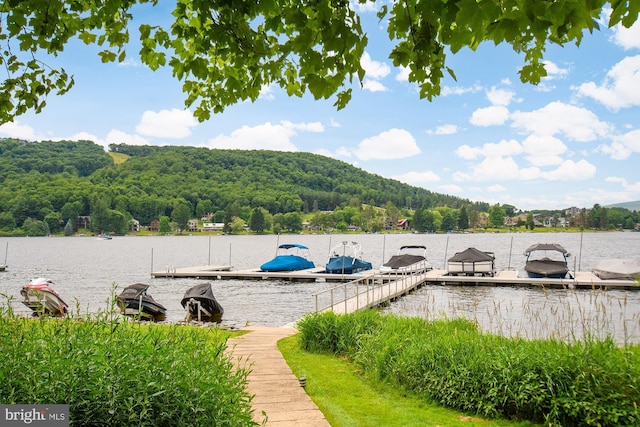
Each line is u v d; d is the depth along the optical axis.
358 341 9.14
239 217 153.00
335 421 6.01
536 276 29.81
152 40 4.56
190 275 35.69
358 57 3.33
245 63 4.21
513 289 26.83
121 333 4.03
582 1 2.30
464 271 30.97
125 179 167.00
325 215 156.62
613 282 26.08
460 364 6.94
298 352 9.95
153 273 36.09
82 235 140.75
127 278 36.41
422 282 28.59
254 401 6.62
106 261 57.12
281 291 27.81
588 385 5.90
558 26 2.45
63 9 4.30
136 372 3.45
